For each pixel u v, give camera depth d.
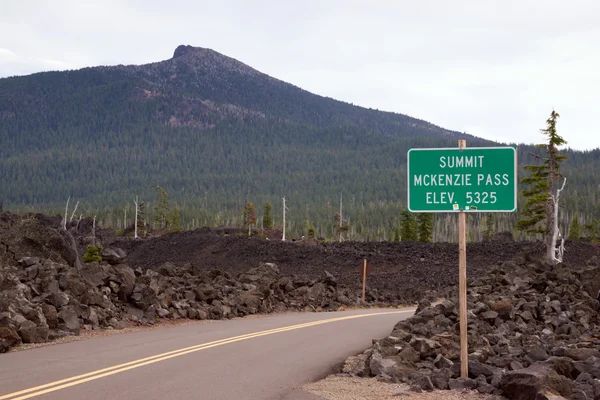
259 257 77.56
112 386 10.88
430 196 12.03
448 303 18.02
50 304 18.70
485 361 13.12
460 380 11.57
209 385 11.37
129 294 22.80
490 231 137.25
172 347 15.93
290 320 25.48
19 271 20.45
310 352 16.05
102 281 22.05
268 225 147.00
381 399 10.68
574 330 16.52
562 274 22.53
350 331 21.14
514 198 11.74
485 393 11.01
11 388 10.45
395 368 12.70
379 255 72.50
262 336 19.06
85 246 54.47
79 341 16.77
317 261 72.56
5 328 15.22
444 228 165.12
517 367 12.36
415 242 78.75
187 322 23.56
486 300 19.69
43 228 28.42
